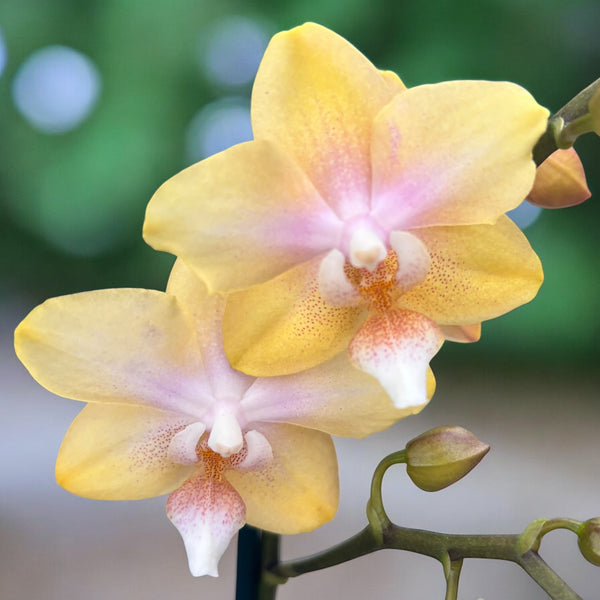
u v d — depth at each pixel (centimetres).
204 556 37
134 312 37
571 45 171
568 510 105
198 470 39
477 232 37
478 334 39
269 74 36
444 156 36
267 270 37
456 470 38
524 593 91
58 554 95
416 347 37
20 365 162
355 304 37
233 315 37
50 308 37
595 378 166
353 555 39
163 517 106
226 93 171
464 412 144
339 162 37
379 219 37
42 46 168
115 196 161
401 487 113
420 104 36
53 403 143
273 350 37
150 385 38
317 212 37
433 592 91
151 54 165
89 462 38
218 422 38
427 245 37
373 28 164
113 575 91
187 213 36
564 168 39
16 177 168
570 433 135
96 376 38
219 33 167
